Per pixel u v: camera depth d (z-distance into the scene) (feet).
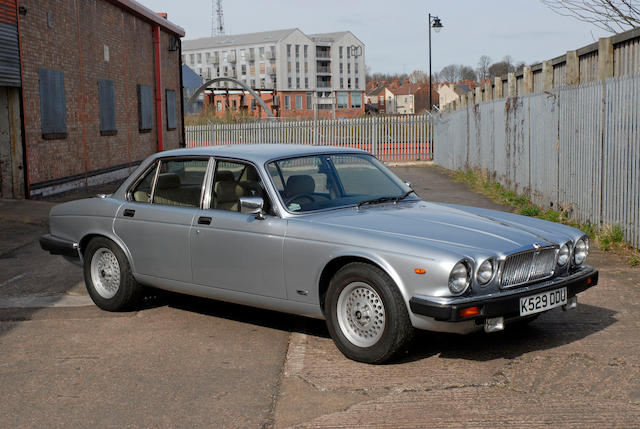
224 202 18.95
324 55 463.83
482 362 16.26
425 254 15.06
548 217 38.40
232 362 16.67
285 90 443.32
